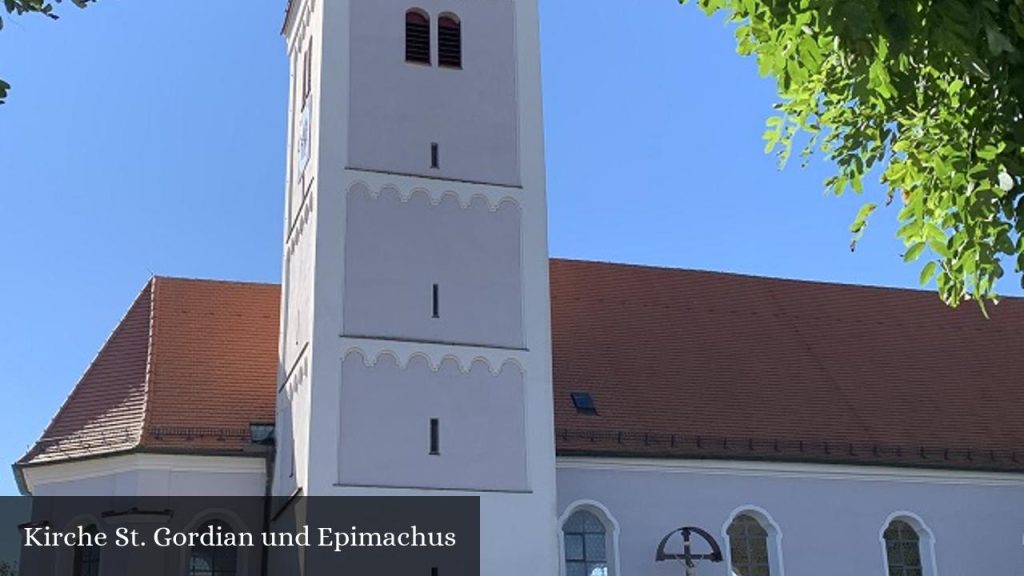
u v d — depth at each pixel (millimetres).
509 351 31156
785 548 35344
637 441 35125
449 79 33281
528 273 32031
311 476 28859
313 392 29484
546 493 30234
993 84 12289
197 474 33594
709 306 42844
